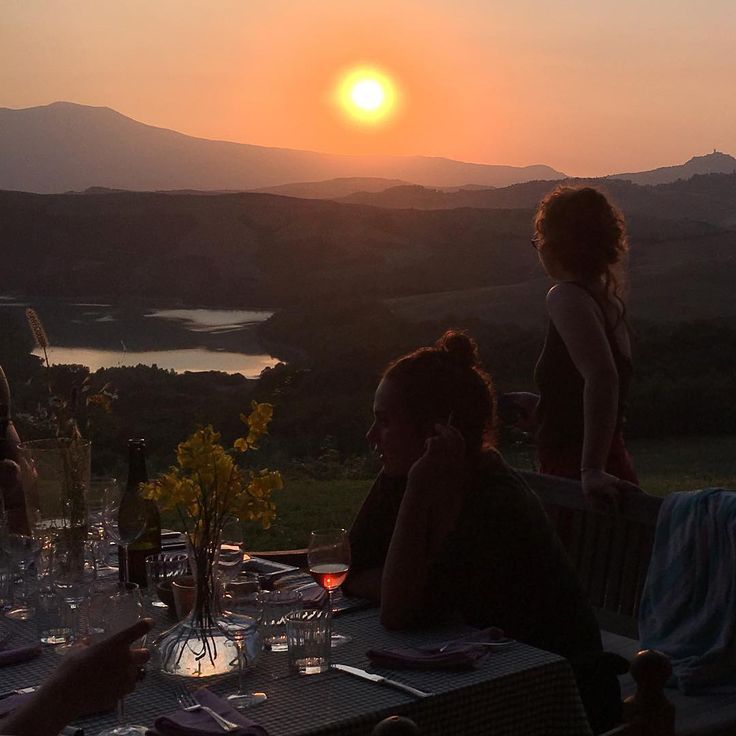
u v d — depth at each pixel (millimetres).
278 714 1838
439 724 1922
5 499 3592
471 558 2408
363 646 2254
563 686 2119
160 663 2086
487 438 2641
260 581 2797
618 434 3449
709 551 2973
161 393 20609
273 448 18578
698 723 2682
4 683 2051
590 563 3441
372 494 2752
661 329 26375
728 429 21703
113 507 3158
